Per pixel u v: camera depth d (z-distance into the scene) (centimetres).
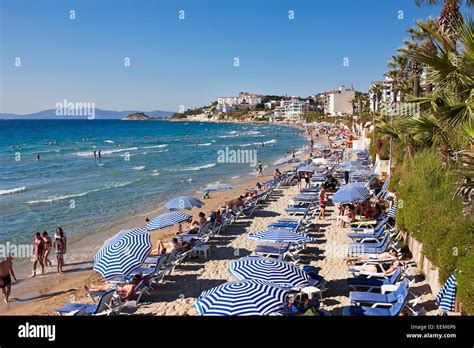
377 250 1212
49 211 2297
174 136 11144
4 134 10988
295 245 1311
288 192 2562
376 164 2780
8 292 1143
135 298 1062
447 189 1142
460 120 845
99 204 2488
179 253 1312
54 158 5394
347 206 1761
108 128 15900
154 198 2673
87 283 1279
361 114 7512
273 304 692
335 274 1155
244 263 886
